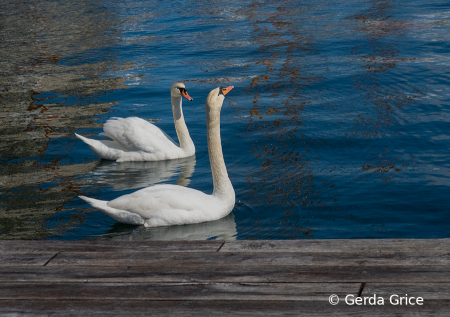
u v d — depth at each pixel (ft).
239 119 31.99
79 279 11.26
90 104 37.19
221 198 19.83
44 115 34.83
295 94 36.99
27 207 20.99
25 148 28.58
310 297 10.27
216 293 10.55
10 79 45.91
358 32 59.21
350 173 23.22
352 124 29.86
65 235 18.47
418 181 21.90
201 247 12.51
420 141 26.76
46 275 11.47
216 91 19.02
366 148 26.25
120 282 11.10
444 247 11.84
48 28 75.46
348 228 18.12
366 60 45.83
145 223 19.40
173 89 27.50
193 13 83.82
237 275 11.18
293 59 48.42
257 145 27.55
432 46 49.49
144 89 40.65
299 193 21.40
